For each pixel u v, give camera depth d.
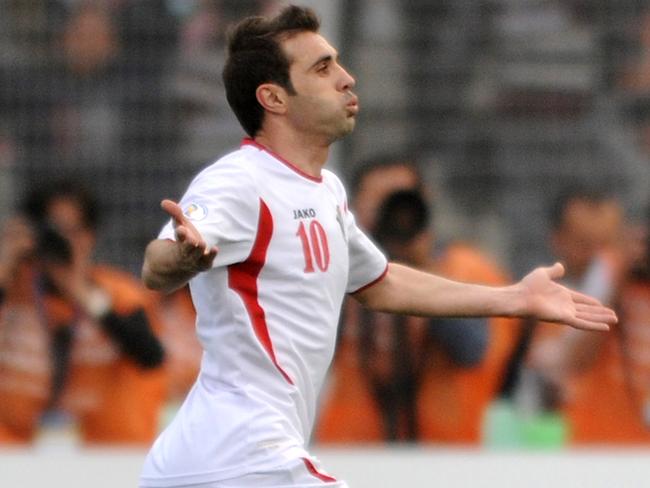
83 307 24.80
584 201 25.83
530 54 26.64
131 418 24.73
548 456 24.30
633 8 26.91
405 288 15.74
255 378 14.23
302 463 14.05
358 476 24.28
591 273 25.42
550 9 26.88
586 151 26.41
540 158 26.39
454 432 24.48
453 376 24.38
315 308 14.40
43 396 24.88
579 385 25.22
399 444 24.44
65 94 26.23
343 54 26.25
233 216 13.98
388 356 24.39
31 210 25.17
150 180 26.20
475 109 26.44
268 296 14.21
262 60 14.64
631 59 26.75
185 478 14.28
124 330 24.66
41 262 25.03
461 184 26.38
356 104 14.77
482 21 26.62
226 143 26.39
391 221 24.17
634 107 26.58
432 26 26.50
